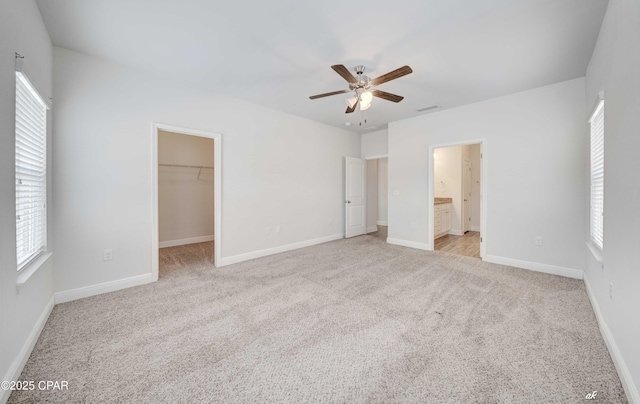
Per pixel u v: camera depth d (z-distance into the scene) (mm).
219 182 3650
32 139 1980
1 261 1332
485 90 3441
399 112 4402
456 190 6254
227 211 3750
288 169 4570
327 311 2303
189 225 5430
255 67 2838
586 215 2941
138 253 2945
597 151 2518
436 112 4363
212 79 3154
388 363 1616
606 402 1319
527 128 3445
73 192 2533
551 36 2248
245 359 1662
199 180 5562
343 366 1593
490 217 3803
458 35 2242
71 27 2170
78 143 2559
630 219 1429
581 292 2684
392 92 3496
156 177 3080
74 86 2535
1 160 1356
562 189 3209
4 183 1384
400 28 2148
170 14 2002
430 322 2104
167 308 2365
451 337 1891
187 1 1858
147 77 2990
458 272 3359
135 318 2180
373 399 1339
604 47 2020
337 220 5598
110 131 2748
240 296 2631
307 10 1941
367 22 2076
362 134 6109
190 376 1511
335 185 5535
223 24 2119
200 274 3311
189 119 3334
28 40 1763
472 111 3939
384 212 7895
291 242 4652
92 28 2182
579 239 3102
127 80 2850
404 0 1835
